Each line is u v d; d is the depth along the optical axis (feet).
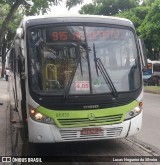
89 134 25.84
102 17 27.73
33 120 25.73
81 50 26.58
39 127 25.53
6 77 123.65
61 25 26.68
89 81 26.17
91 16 27.50
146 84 120.98
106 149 29.22
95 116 25.85
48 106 25.50
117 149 29.14
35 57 26.23
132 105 26.86
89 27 27.02
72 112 25.58
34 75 26.02
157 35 85.51
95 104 25.91
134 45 27.84
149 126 39.58
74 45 26.58
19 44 30.01
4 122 40.98
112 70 26.78
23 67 27.37
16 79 38.70
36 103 25.58
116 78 26.73
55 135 25.54
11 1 48.29
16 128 37.86
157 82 120.26
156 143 31.14
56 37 26.53
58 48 26.43
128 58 27.48
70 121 25.61
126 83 26.91
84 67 26.35
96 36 27.04
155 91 89.04
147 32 85.46
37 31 26.50
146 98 73.82
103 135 26.07
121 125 26.40
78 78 26.12
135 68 27.50
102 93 26.12
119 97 26.43
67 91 25.70
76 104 25.67
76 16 27.20
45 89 25.77
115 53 27.12
